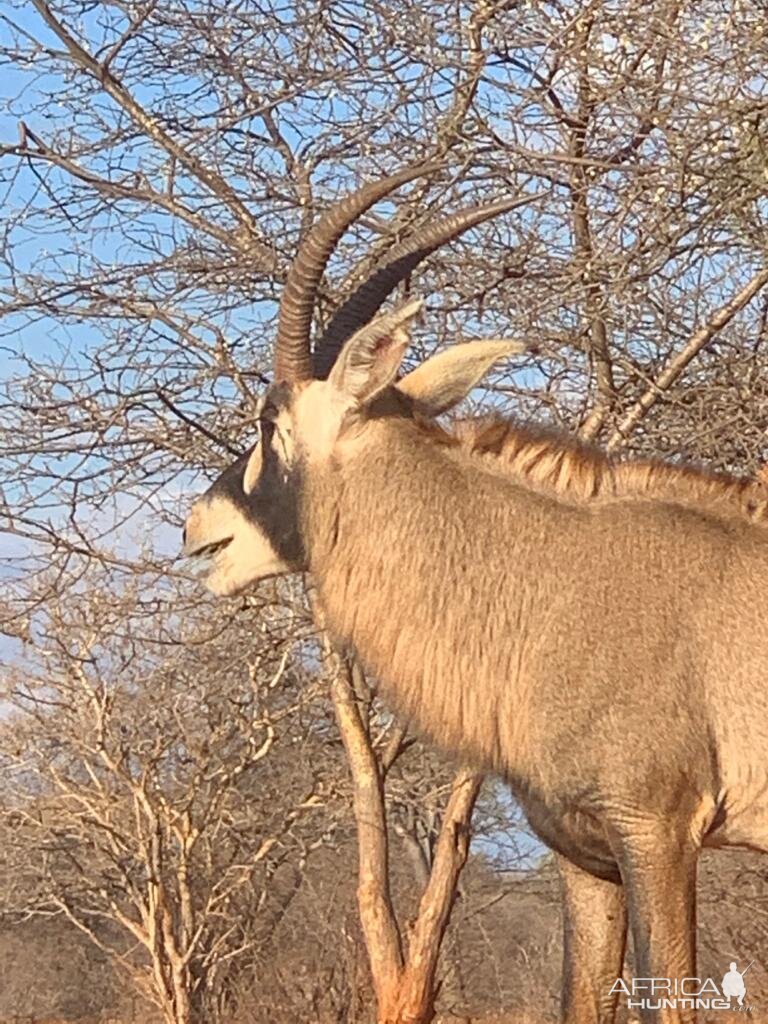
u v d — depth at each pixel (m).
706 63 7.29
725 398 7.69
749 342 8.18
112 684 11.08
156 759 10.95
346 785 11.51
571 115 7.63
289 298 5.91
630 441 7.76
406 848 17.25
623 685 5.29
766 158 7.02
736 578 5.40
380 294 6.22
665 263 7.41
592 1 7.14
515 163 7.59
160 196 7.90
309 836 13.53
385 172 7.88
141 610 9.02
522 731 5.44
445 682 5.57
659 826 5.22
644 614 5.34
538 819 5.55
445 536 5.61
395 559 5.66
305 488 5.80
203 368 7.82
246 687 10.29
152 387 7.59
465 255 7.69
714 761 5.31
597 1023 5.70
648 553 5.44
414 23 7.34
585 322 7.61
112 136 8.04
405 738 8.24
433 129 7.67
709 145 7.29
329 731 12.13
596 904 5.75
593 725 5.30
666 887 5.19
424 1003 7.72
